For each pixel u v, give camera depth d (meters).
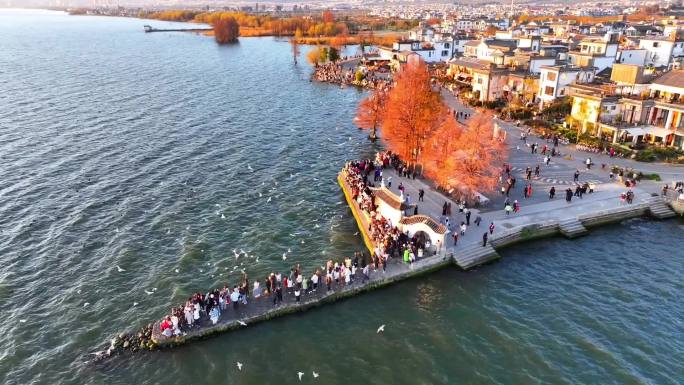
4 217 58.94
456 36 181.12
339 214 61.00
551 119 94.44
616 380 35.47
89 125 96.12
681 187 62.09
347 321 41.72
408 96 66.25
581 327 40.69
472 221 55.12
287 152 83.69
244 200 64.69
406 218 50.97
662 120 79.06
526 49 134.50
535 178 67.00
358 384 35.28
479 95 116.31
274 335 40.03
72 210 61.09
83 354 38.25
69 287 46.47
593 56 111.50
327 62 180.75
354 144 88.69
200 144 86.69
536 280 46.94
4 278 47.62
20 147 82.44
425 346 38.84
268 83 145.25
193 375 36.06
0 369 36.88
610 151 75.00
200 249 52.66
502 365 36.91
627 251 51.75
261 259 50.97
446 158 59.75
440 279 47.16
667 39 124.06
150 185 68.81
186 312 39.53
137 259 51.00
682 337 39.53
